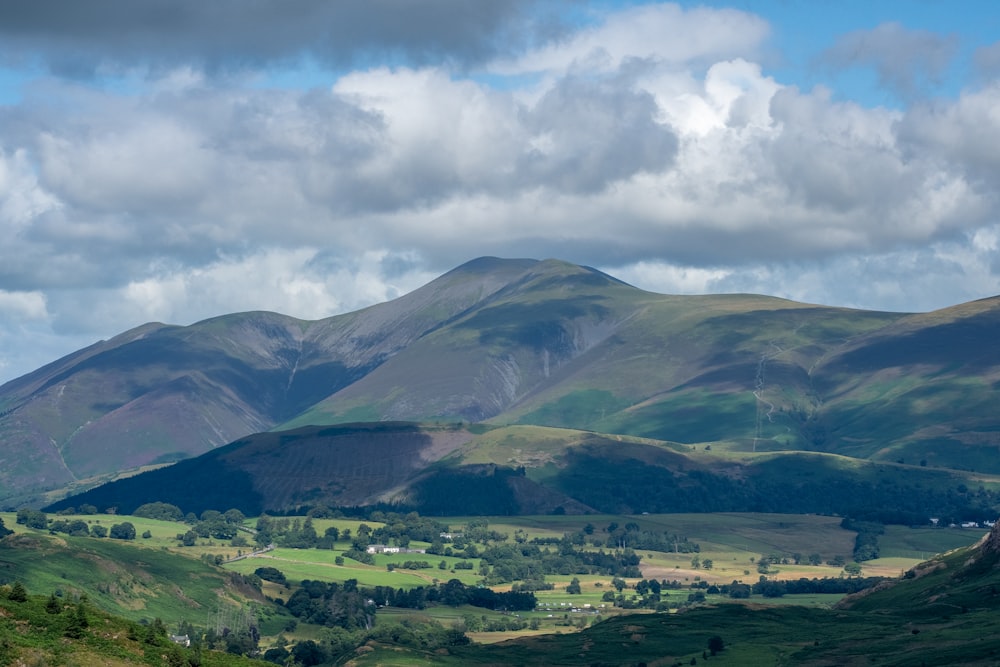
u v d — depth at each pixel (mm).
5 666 129625
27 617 143875
